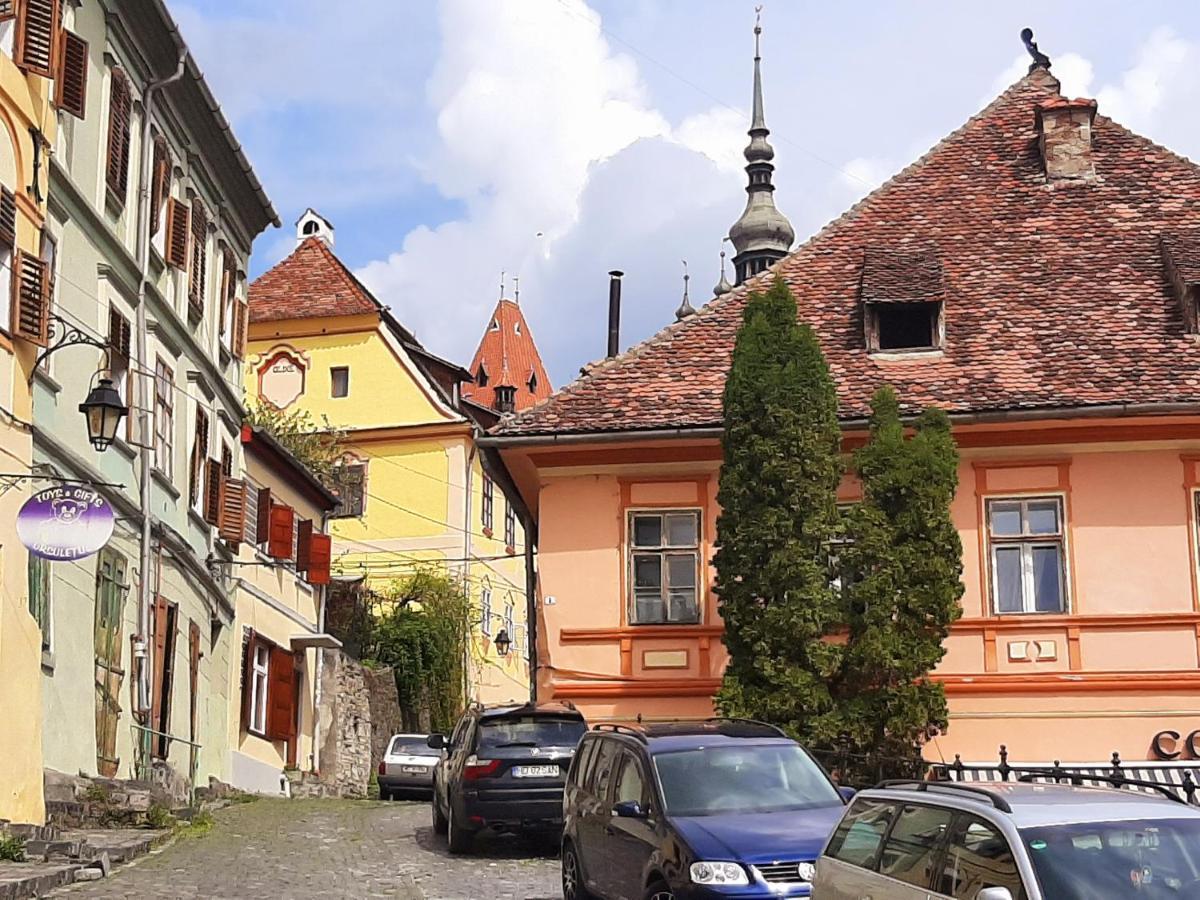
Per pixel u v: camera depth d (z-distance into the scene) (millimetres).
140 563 21953
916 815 9117
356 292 49719
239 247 30359
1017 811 8375
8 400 16453
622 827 12805
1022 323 22906
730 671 19797
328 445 46781
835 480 19828
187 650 25156
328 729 36312
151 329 23031
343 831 21172
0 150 16672
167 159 24281
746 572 19594
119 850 15820
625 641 21984
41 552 15344
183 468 25297
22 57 17156
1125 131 26172
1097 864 7934
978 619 21125
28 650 16156
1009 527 21453
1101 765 20406
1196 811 8461
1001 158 26219
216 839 18953
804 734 19188
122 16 21422
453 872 16625
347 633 41594
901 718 19312
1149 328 22375
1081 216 24766
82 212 19656
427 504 48000
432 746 21516
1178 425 21016
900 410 21375
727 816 12102
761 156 67125
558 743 18703
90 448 19969
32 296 16875
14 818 15570
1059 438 21375
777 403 19719
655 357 23609
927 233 25078
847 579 20047
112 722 20531
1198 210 24469
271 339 49750
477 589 48594
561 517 22516
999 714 20938
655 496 22391
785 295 20250
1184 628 20797
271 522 31734
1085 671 20844
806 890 11039
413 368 48625
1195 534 21000
